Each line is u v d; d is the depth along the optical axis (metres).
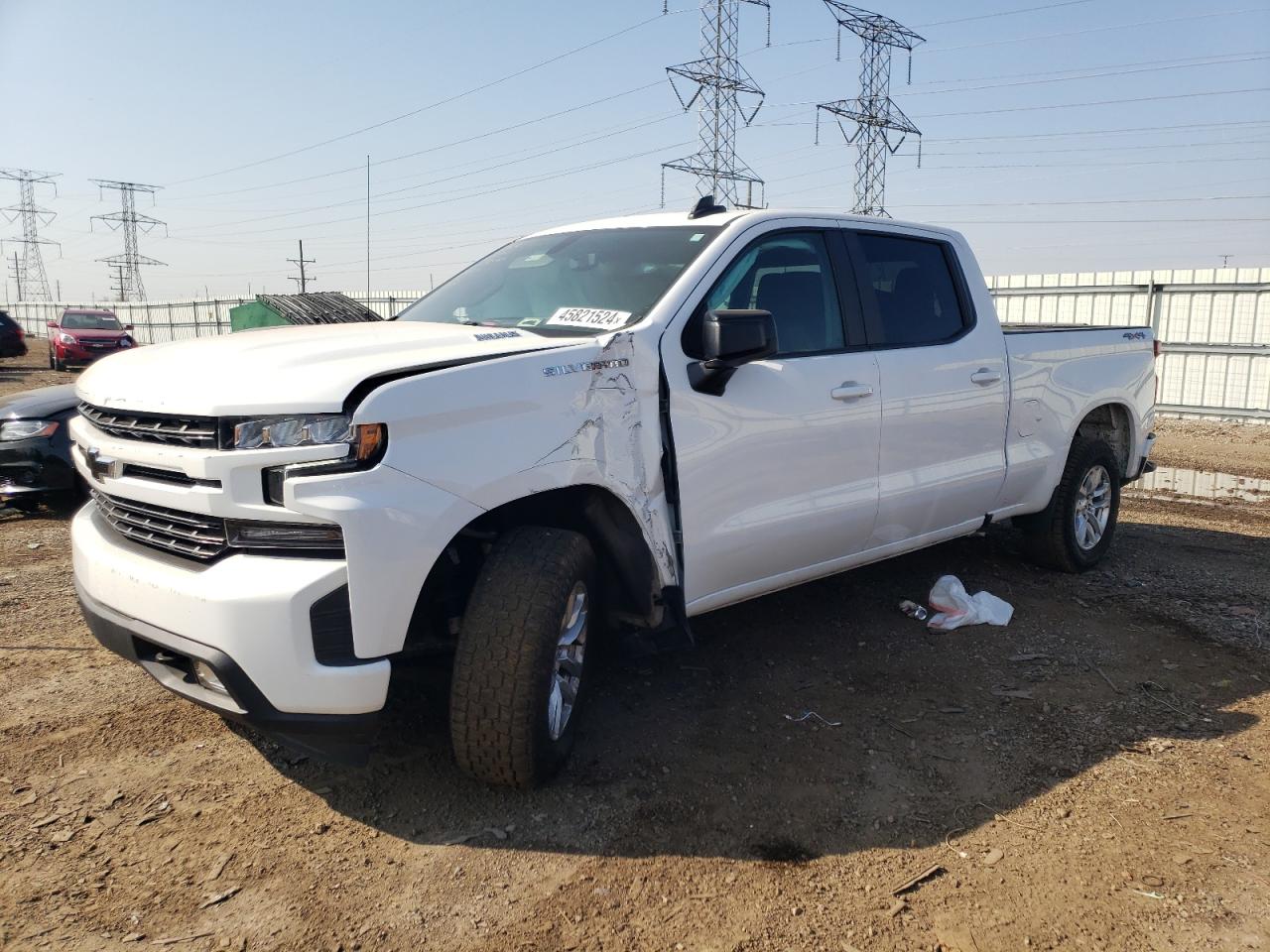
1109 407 5.95
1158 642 4.58
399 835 2.92
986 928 2.52
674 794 3.17
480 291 4.15
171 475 2.80
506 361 2.93
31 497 7.18
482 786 3.20
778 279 3.97
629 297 3.63
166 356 3.12
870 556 4.39
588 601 3.23
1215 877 2.73
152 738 3.52
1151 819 3.04
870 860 2.83
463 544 3.24
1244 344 14.11
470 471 2.78
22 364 26.78
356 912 2.56
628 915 2.56
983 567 5.76
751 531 3.70
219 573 2.62
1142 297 15.16
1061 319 16.16
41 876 2.68
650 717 3.75
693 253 3.76
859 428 4.10
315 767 3.32
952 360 4.59
